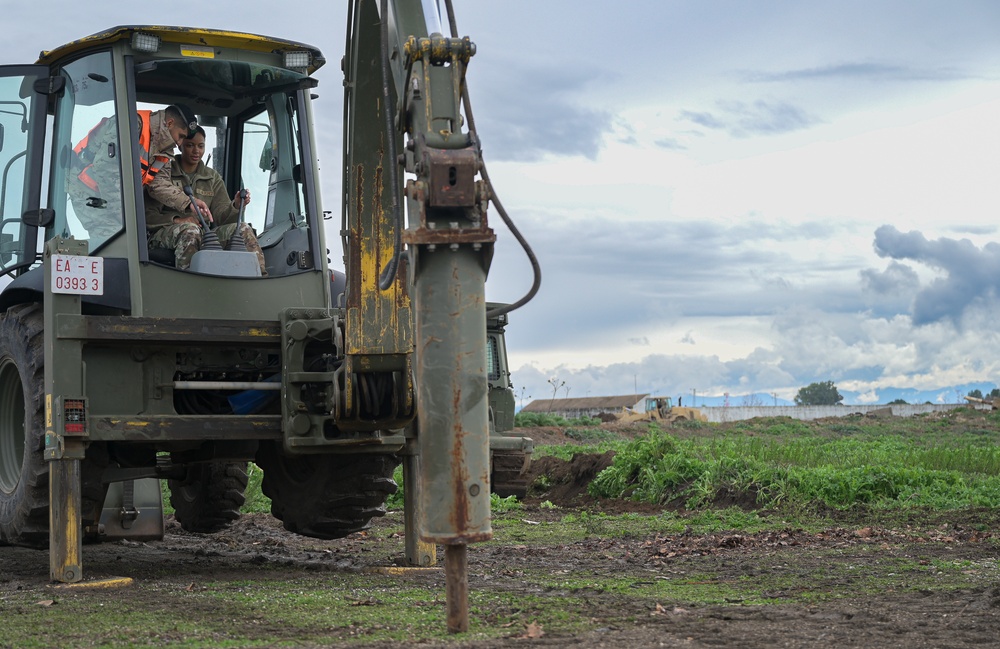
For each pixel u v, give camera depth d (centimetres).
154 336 698
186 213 781
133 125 734
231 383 723
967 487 1342
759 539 961
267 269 824
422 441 476
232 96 862
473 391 475
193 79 830
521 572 737
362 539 1056
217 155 901
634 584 664
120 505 941
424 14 522
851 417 5659
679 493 1402
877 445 2594
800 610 541
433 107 489
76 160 771
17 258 784
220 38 770
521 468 1475
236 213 852
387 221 672
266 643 464
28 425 738
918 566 739
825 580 670
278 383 730
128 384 715
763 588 639
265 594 621
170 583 686
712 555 842
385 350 677
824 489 1283
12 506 766
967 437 3753
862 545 901
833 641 455
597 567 769
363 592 630
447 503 472
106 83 749
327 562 841
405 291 679
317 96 830
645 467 1514
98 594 632
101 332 686
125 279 723
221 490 1030
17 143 790
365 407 696
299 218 805
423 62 490
